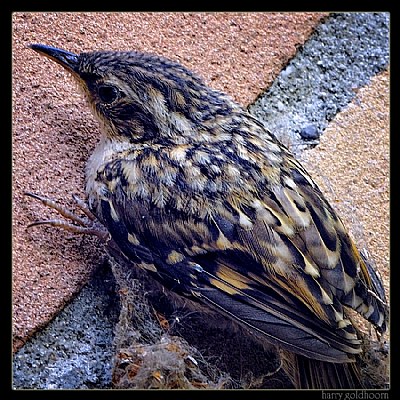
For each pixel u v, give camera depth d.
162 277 0.24
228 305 0.23
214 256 0.23
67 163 0.25
